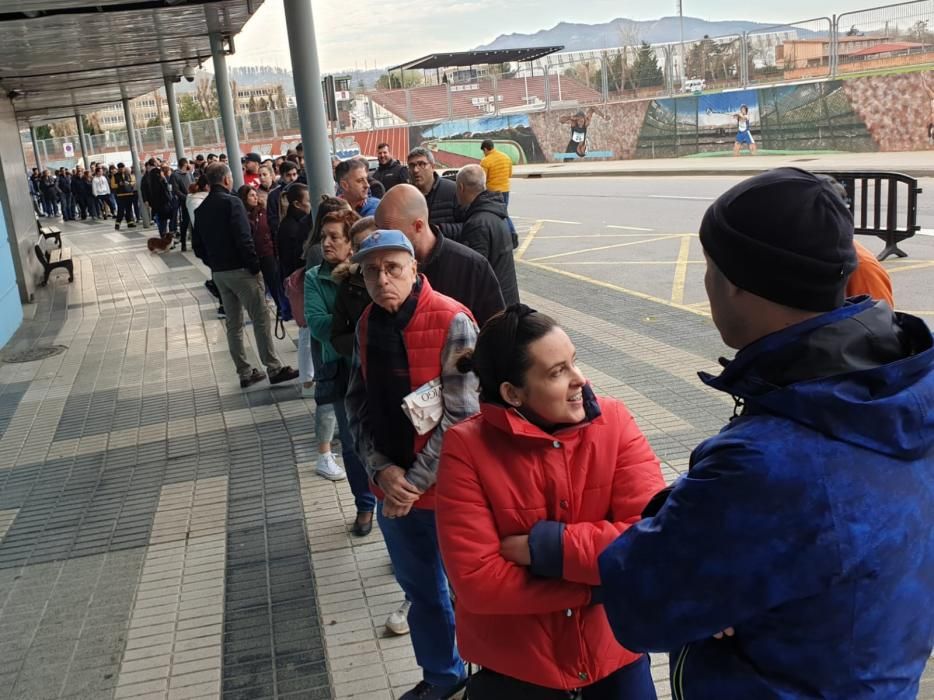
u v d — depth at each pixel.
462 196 5.35
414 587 3.03
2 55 12.89
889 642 1.28
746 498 1.25
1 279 10.76
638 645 1.41
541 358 1.94
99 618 4.06
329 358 4.18
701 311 8.62
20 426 7.21
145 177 18.98
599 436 2.03
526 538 1.88
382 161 11.02
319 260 4.84
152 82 21.12
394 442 2.86
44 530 5.11
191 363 8.71
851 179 10.66
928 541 1.28
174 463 5.99
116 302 12.60
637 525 1.44
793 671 1.29
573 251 13.12
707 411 5.75
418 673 3.43
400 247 2.77
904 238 10.10
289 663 3.56
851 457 1.23
